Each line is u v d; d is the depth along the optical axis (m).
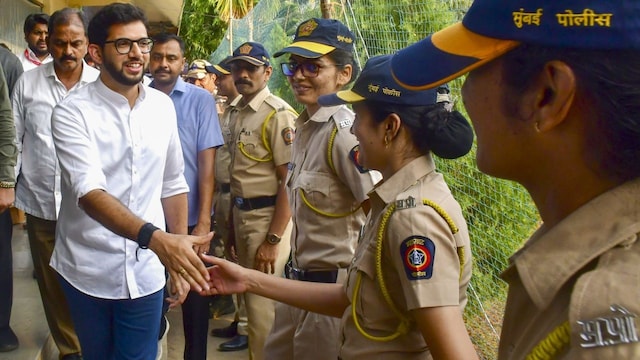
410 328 1.57
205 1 13.16
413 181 1.62
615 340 0.64
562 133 0.77
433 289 1.45
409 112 1.65
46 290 3.43
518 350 0.82
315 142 2.43
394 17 3.94
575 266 0.74
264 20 5.54
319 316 2.24
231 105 4.28
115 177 2.48
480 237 3.56
